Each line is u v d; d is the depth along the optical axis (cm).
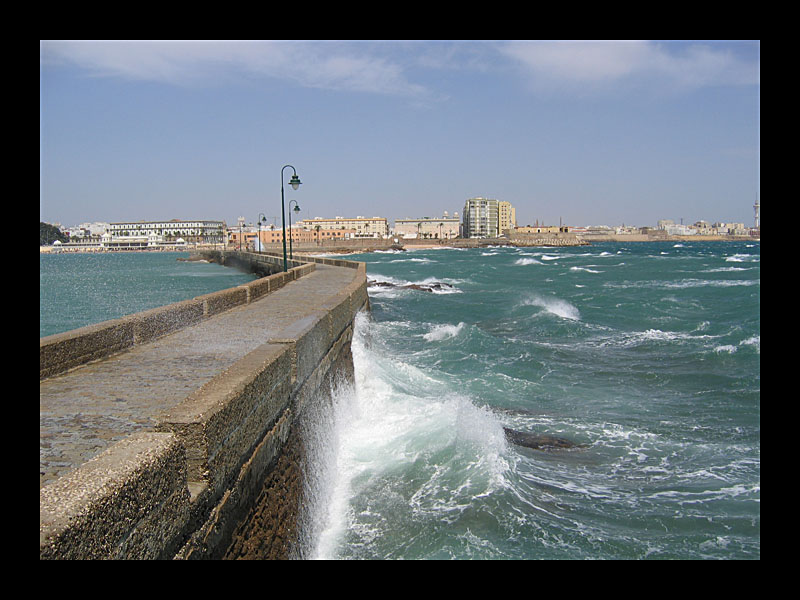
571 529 741
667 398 1377
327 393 998
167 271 8169
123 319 1038
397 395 1307
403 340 2136
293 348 742
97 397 682
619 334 2222
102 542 294
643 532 741
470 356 1828
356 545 707
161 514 357
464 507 786
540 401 1373
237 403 507
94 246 19075
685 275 5106
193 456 429
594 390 1459
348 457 966
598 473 944
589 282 4812
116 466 330
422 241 18212
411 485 856
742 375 1520
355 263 3906
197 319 1334
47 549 254
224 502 468
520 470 930
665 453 1032
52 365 790
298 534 680
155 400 668
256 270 6369
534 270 6712
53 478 430
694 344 1944
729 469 949
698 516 780
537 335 2280
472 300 3534
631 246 17475
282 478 651
